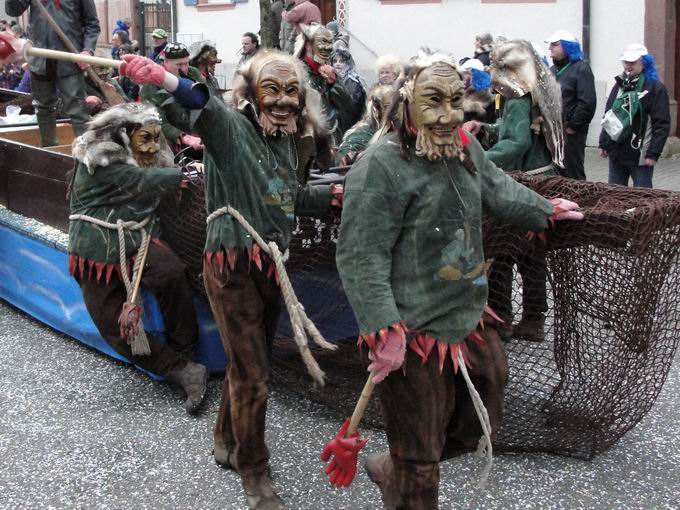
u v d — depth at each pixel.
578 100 7.40
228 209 3.31
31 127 7.41
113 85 7.05
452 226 2.71
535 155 5.05
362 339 2.85
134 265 4.40
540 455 3.88
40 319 5.75
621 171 8.10
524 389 3.99
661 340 3.71
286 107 3.24
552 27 11.96
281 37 10.04
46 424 4.32
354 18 14.02
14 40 2.89
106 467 3.88
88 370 5.03
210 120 3.07
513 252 3.68
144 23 18.58
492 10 12.48
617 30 11.41
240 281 3.35
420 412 2.77
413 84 2.64
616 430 3.82
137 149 4.41
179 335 4.57
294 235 4.08
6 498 3.62
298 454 3.94
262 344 3.41
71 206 4.56
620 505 3.45
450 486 3.62
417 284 2.73
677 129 11.75
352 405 4.23
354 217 2.66
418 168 2.68
